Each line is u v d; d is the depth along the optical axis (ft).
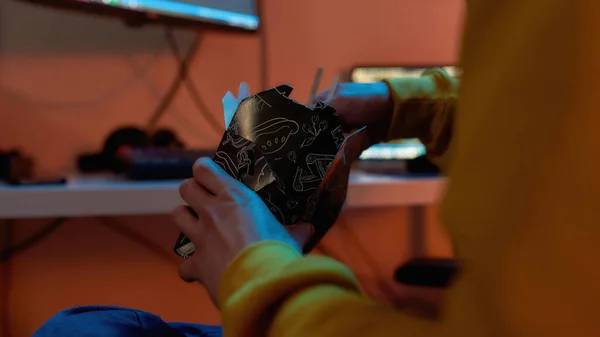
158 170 3.14
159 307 4.34
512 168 0.67
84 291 4.19
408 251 4.68
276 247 1.03
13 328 4.06
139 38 4.10
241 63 4.30
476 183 0.70
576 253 0.63
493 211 0.68
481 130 0.71
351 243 4.60
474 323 0.71
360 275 4.61
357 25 4.46
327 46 4.43
